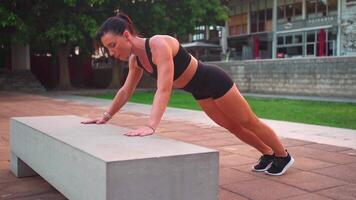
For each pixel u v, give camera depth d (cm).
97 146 304
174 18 2367
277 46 3644
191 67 398
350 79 1738
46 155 368
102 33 366
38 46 2494
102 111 1221
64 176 326
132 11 2292
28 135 426
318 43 3275
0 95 1892
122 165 263
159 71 360
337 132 835
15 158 491
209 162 292
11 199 412
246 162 563
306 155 609
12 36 2066
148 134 350
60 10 2092
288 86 2011
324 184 459
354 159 582
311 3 3334
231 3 4072
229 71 2341
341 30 3067
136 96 1978
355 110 1318
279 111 1297
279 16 3644
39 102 1529
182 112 1194
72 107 1342
